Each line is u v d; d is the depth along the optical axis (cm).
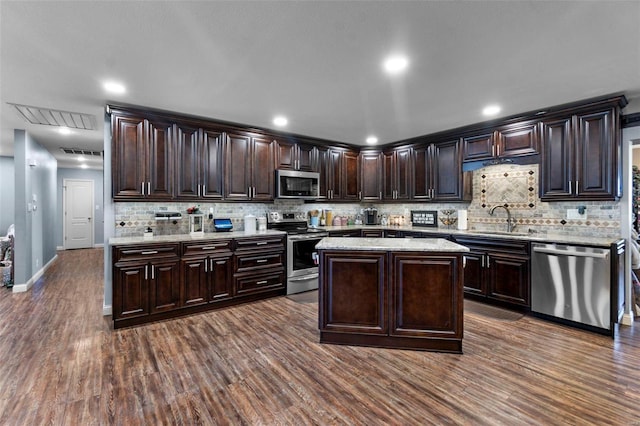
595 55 217
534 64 231
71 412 179
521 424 170
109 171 339
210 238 349
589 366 230
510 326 304
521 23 180
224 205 425
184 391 200
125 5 164
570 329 297
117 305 298
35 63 228
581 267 294
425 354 250
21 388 202
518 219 396
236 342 271
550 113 333
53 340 274
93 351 254
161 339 277
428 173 457
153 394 197
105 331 294
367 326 263
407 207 533
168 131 347
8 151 596
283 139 443
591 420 173
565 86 272
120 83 264
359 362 237
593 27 184
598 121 304
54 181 661
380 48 209
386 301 260
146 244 311
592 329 291
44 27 184
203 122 370
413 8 167
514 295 339
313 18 176
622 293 310
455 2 162
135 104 317
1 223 666
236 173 397
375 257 261
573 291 299
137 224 359
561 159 328
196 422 172
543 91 284
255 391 201
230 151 392
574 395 195
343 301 267
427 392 199
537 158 346
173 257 325
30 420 173
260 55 219
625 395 195
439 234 415
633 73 246
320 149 484
